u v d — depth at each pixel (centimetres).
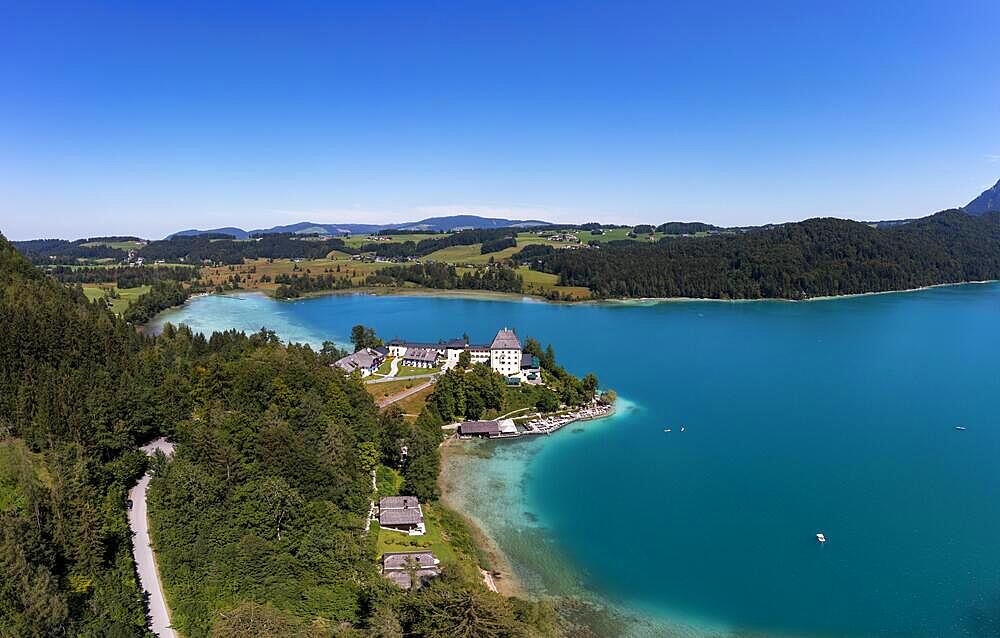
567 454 17188
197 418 14050
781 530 13025
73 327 15350
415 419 19125
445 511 13550
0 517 7869
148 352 17988
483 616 7794
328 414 14662
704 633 9994
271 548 9625
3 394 11900
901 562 11875
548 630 8912
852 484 15162
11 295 16050
